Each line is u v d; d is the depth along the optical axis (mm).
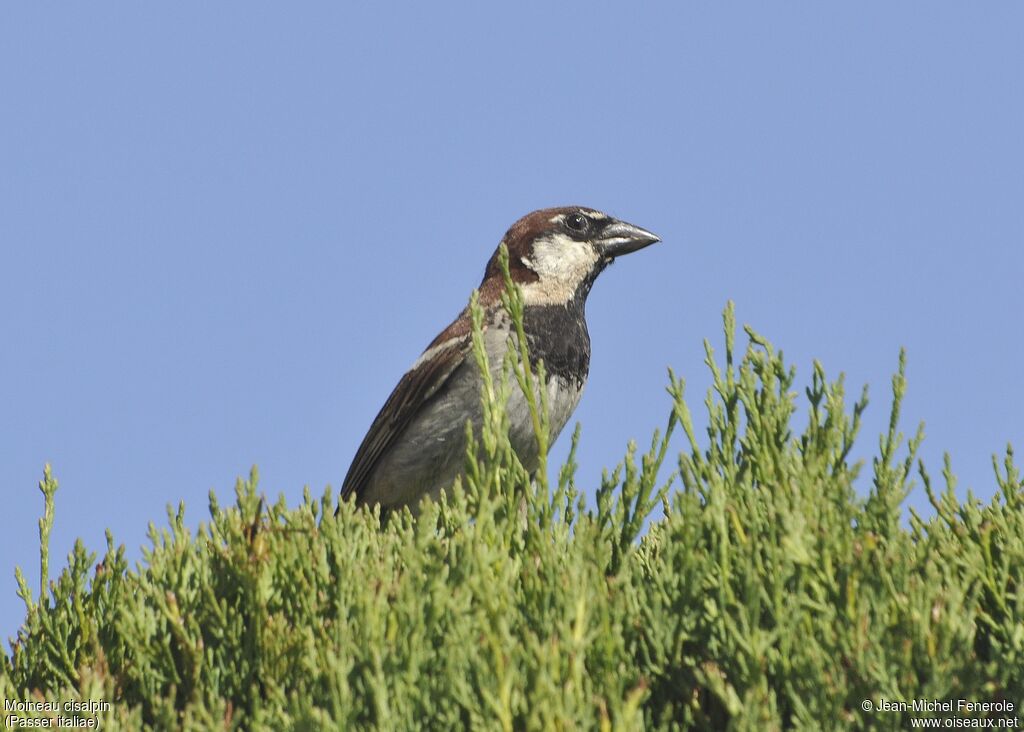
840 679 6035
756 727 5812
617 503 7480
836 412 7289
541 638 6465
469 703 5957
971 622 6238
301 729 6066
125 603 7598
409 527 8258
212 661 7109
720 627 6367
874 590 6273
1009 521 7047
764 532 6695
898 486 7266
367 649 6352
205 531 7914
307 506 8094
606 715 5859
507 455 7543
